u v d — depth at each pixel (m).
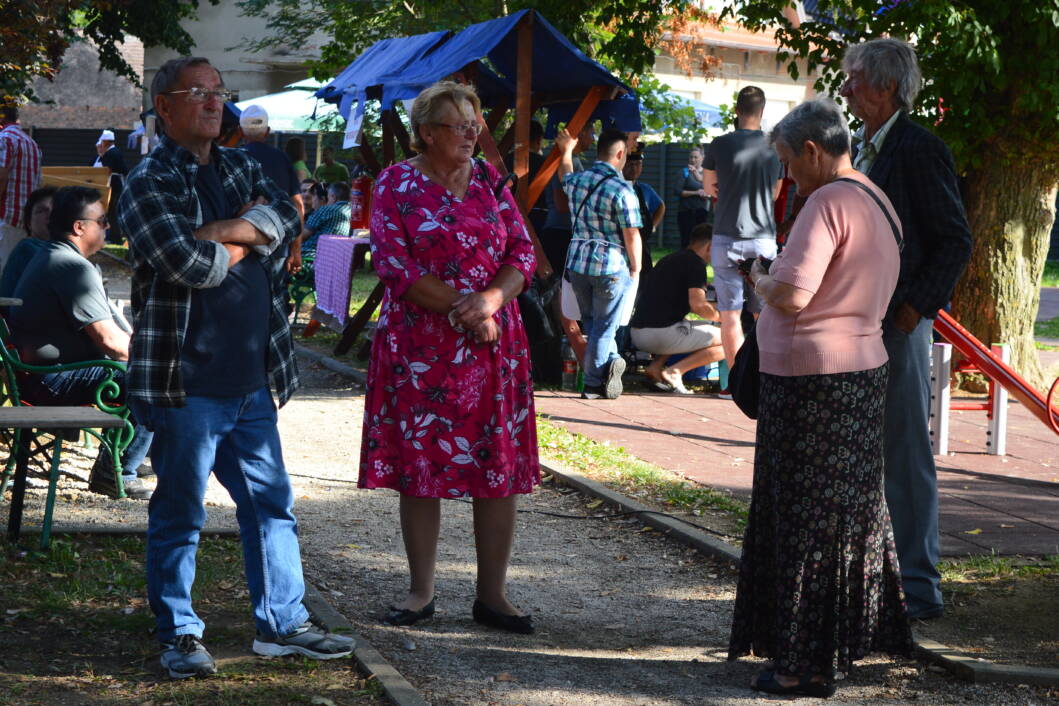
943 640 5.32
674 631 5.62
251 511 4.95
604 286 11.52
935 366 9.71
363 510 7.67
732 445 9.85
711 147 11.44
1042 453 9.87
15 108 16.88
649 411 11.26
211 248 4.55
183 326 4.62
